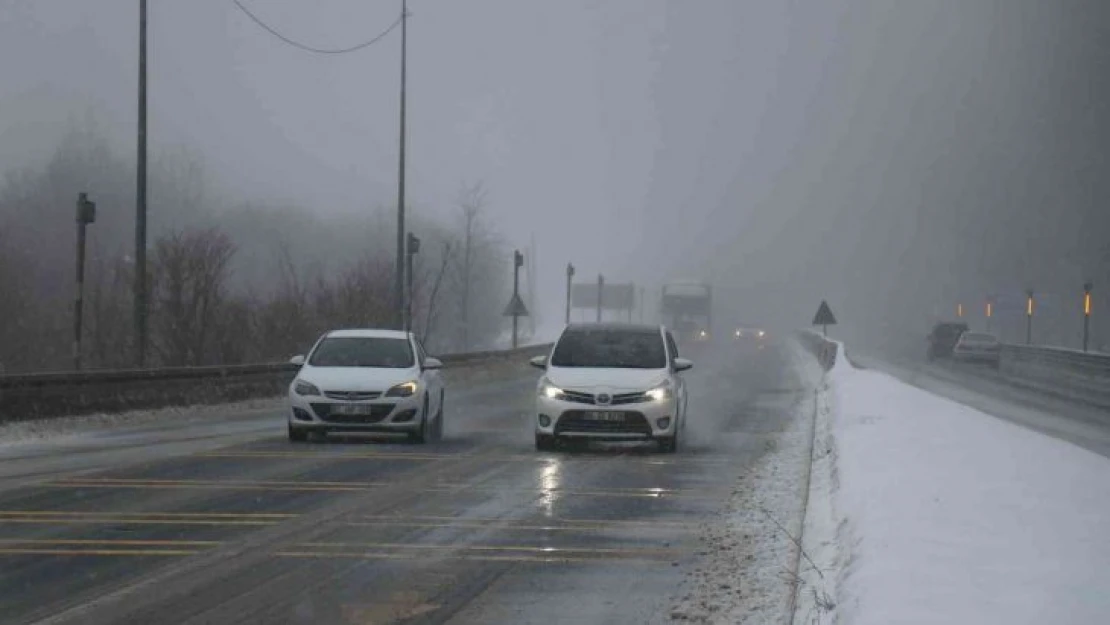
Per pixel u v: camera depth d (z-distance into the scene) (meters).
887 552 12.77
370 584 14.41
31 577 14.68
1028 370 90.38
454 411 45.97
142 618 12.68
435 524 18.78
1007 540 13.24
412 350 33.69
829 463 26.33
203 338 66.25
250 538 17.42
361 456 28.62
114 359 70.56
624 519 19.39
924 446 23.55
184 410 41.78
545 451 30.09
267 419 40.72
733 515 19.83
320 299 76.88
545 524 18.86
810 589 13.31
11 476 24.38
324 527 18.42
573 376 30.17
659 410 29.61
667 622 12.64
